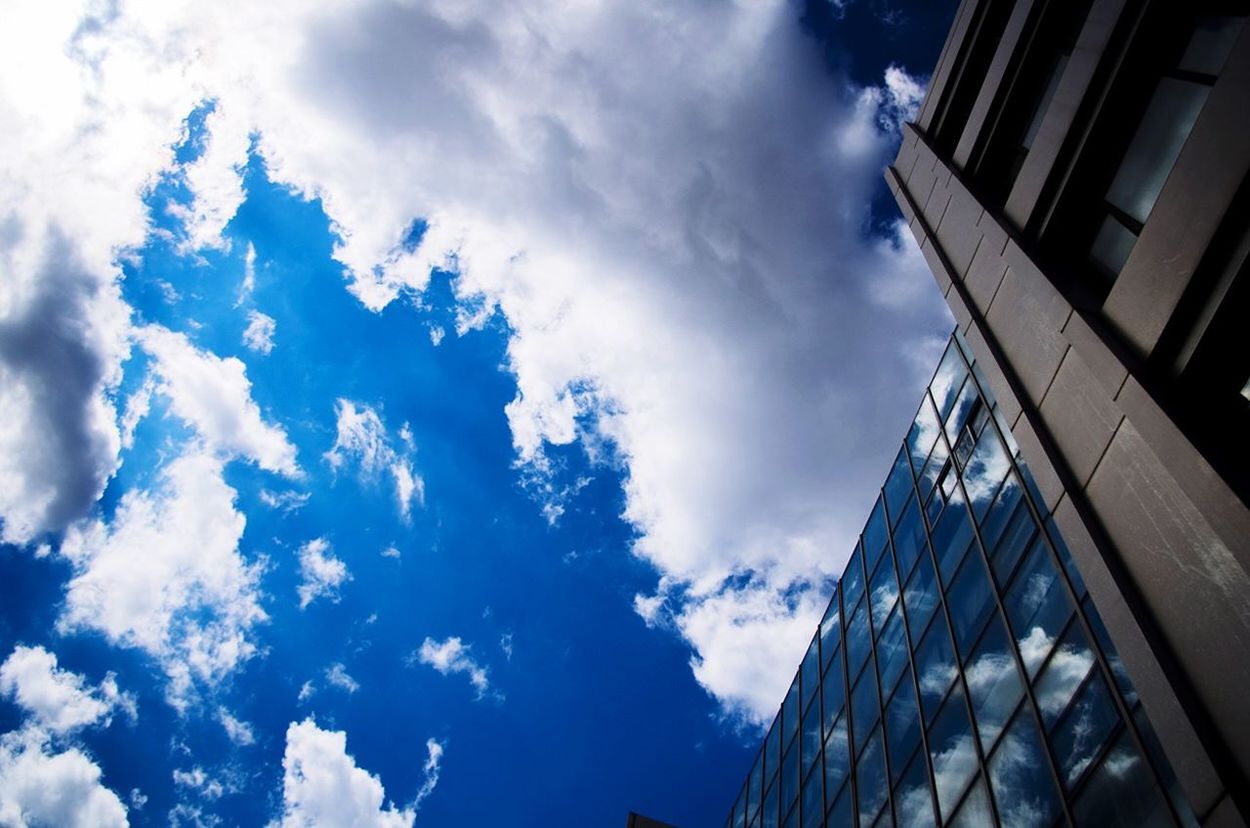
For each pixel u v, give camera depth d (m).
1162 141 11.38
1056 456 11.87
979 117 18.36
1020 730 13.03
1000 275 15.25
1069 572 12.94
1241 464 8.34
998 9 19.28
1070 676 12.08
